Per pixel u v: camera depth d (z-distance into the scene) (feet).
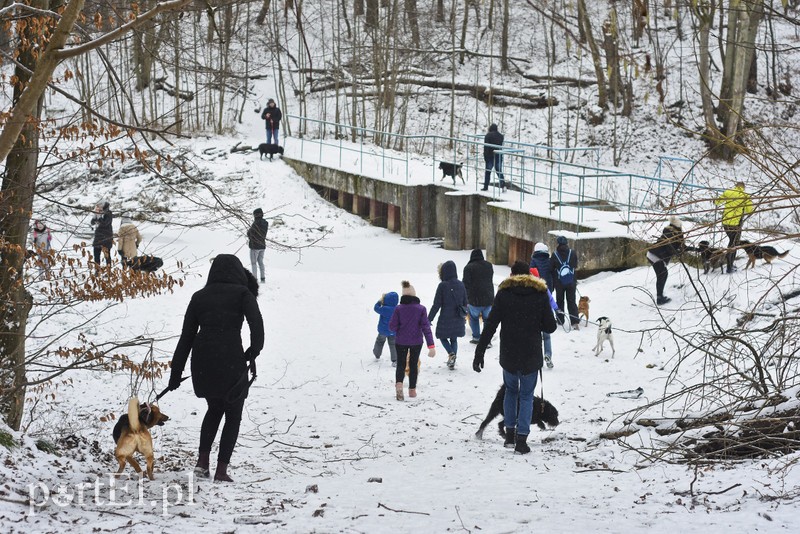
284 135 131.54
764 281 50.52
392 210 100.73
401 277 70.08
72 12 21.74
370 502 22.56
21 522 17.37
